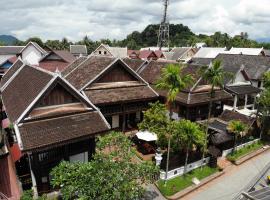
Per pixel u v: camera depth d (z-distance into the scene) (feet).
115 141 65.87
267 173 90.94
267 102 109.09
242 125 97.66
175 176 85.15
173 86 75.05
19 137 65.92
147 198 74.74
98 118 81.00
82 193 51.29
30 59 255.29
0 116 103.24
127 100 108.68
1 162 69.51
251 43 420.36
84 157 81.87
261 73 153.69
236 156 102.63
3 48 282.77
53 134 70.18
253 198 53.72
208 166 94.12
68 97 77.82
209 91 123.13
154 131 89.40
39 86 76.84
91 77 108.37
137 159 92.94
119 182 53.52
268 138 121.39
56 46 393.70
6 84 104.22
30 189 69.26
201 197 77.10
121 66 112.68
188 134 81.00
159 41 393.50
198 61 224.94
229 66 147.74
